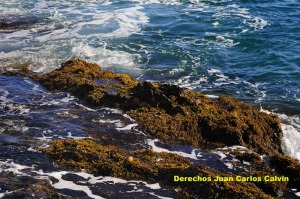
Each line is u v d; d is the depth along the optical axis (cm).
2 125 1330
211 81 1838
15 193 998
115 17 2611
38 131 1301
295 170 1130
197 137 1307
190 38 2314
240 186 1034
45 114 1416
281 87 1792
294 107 1623
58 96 1560
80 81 1598
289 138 1408
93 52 2088
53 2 2961
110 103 1479
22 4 2916
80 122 1366
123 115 1413
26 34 2327
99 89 1534
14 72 1792
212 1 2969
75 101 1519
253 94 1730
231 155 1205
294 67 1973
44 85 1659
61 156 1151
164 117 1376
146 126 1334
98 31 2377
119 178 1081
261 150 1305
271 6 2870
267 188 1069
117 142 1251
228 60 2048
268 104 1645
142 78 1838
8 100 1519
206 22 2558
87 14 2675
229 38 2314
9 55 2022
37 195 998
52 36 2292
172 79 1844
